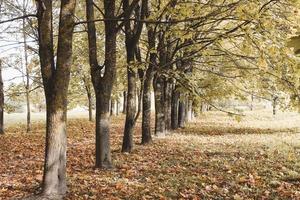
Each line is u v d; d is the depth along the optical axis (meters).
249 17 8.82
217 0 11.73
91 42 12.26
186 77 14.77
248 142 20.02
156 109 21.66
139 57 16.83
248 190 9.50
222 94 16.66
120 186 9.66
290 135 24.31
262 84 12.45
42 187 8.84
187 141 19.95
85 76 35.03
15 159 15.01
